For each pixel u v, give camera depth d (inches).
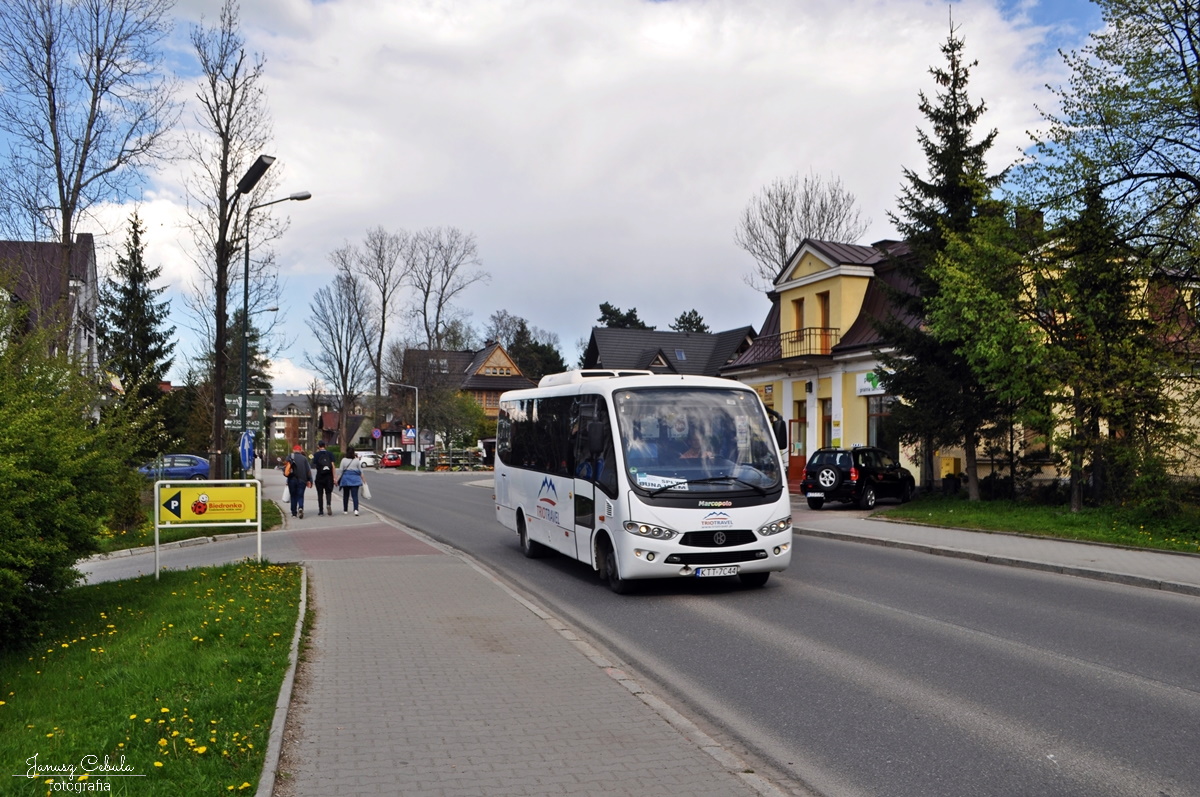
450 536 772.6
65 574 366.6
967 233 799.1
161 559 652.7
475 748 214.5
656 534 436.1
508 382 3806.6
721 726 243.6
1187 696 264.8
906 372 869.2
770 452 466.0
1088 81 684.7
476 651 320.2
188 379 1914.4
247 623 355.6
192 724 224.8
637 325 3705.7
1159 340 689.6
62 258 847.7
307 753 209.8
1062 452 731.4
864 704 262.1
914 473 1101.1
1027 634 353.1
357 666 297.6
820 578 505.4
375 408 2746.1
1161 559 535.2
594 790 187.9
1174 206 681.6
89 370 443.8
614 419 464.1
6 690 277.7
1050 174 705.6
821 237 1843.0
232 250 948.6
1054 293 717.9
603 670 293.4
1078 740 226.7
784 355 1342.3
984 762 212.1
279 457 3555.6
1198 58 661.9
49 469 354.6
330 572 520.7
